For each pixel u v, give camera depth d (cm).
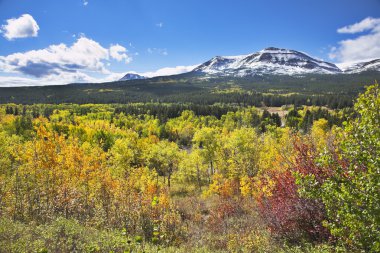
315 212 801
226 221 1429
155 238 706
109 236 840
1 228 816
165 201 1742
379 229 470
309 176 579
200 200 2569
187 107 15900
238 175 2986
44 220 1337
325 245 694
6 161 2722
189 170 4541
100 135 7631
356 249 539
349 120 548
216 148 4344
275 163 1273
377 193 460
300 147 933
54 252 695
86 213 1581
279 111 17150
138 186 2264
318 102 17262
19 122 8812
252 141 3391
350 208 493
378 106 495
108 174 2338
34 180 1903
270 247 858
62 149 3553
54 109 17488
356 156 506
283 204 888
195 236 1301
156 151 5000
